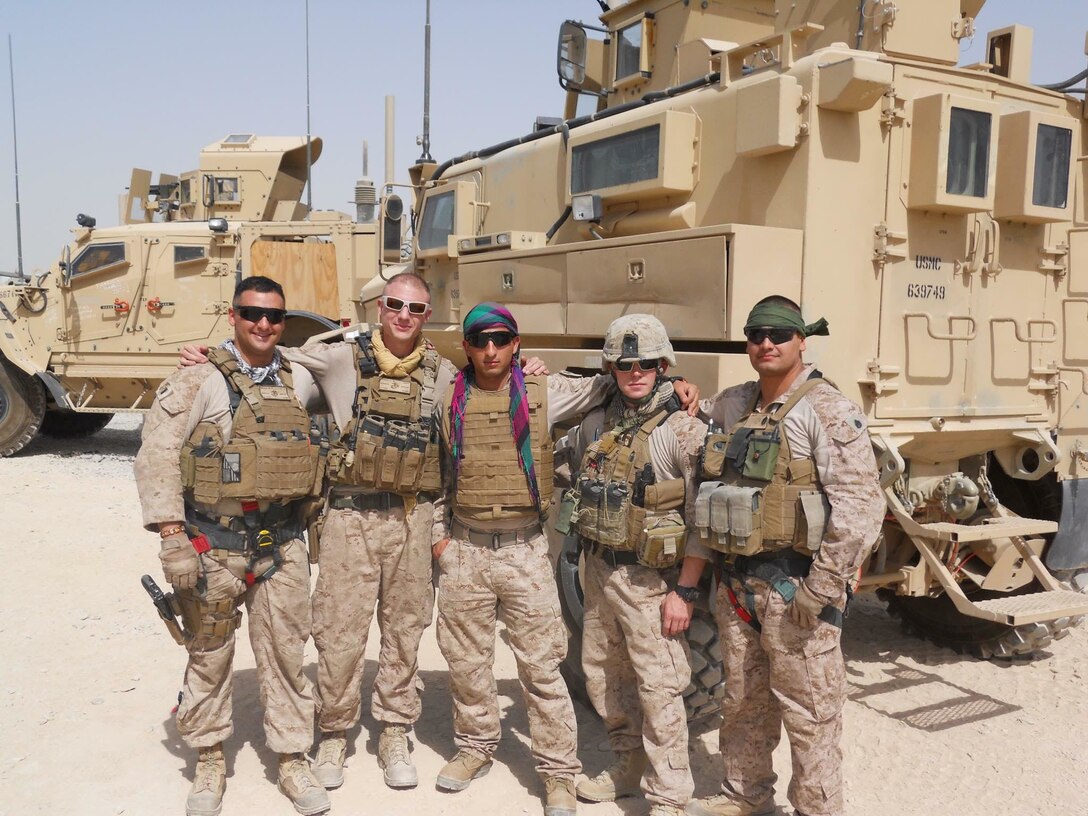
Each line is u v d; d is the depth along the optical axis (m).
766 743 3.21
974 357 4.36
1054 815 3.47
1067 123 4.39
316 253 10.99
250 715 4.23
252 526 3.28
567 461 3.61
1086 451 4.76
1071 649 5.29
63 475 9.91
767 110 3.87
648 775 3.22
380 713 3.66
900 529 4.61
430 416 3.41
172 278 11.08
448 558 3.40
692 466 3.09
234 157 12.90
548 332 4.77
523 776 3.68
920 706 4.49
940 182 3.98
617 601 3.20
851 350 3.97
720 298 3.69
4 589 5.90
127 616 5.47
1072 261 4.68
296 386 3.44
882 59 4.00
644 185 4.52
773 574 2.94
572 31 6.54
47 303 11.21
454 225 6.01
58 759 3.77
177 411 3.17
